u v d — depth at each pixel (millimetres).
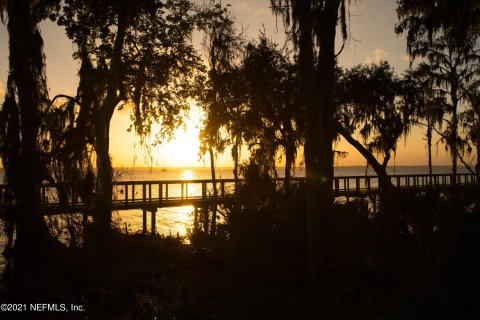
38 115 13672
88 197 14109
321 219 8492
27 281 8023
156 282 8695
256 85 16891
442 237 8445
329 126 8531
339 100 19906
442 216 8945
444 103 22453
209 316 6547
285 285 8227
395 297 6906
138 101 16484
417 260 8891
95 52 16609
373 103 20812
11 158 13211
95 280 9266
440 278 6828
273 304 7250
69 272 8875
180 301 7141
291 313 6758
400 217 10617
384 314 6309
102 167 14102
